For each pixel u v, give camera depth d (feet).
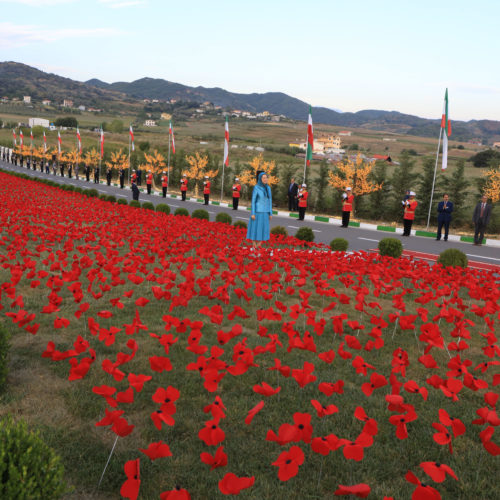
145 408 11.76
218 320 14.19
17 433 6.67
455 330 15.47
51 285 19.35
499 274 30.81
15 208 52.39
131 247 33.17
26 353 14.78
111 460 9.51
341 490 6.82
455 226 82.99
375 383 10.25
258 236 31.81
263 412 11.76
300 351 15.97
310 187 102.68
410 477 7.10
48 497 6.21
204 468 9.41
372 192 90.68
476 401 13.08
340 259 29.55
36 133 394.32
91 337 16.37
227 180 128.47
